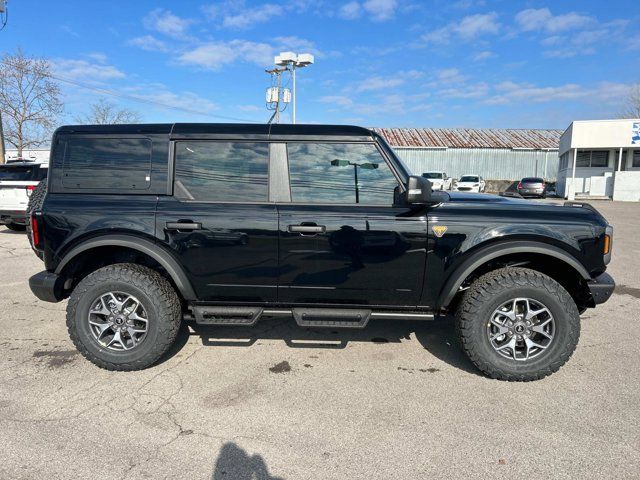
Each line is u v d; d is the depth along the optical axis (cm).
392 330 439
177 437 260
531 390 318
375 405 297
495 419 280
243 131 341
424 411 290
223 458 242
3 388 316
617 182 2544
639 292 581
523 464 237
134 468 233
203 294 347
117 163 342
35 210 344
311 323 339
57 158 344
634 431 267
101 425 271
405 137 3619
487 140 3553
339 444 254
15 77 2839
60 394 309
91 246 335
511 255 347
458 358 374
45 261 345
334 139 337
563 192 2933
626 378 336
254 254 335
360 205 336
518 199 380
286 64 1988
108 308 341
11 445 250
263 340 410
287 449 250
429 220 329
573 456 244
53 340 406
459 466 236
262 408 293
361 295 342
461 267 329
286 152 339
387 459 241
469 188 2659
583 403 300
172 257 338
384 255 331
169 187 339
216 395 310
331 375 341
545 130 3919
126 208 335
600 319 473
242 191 340
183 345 398
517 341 334
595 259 328
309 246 332
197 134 340
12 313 481
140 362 339
